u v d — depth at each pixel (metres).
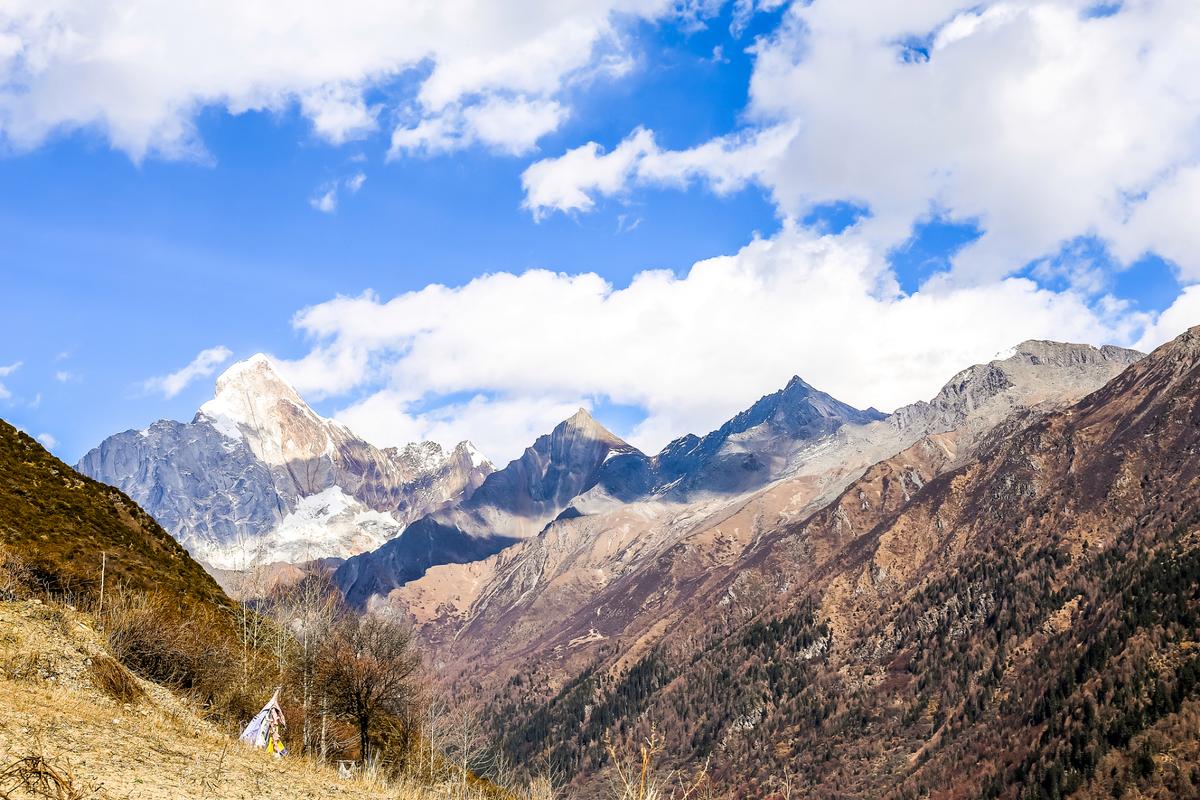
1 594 44.38
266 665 60.06
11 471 70.19
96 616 46.97
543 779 68.94
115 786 24.78
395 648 65.75
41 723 28.45
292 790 32.28
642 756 25.08
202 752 33.38
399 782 50.56
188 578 72.75
